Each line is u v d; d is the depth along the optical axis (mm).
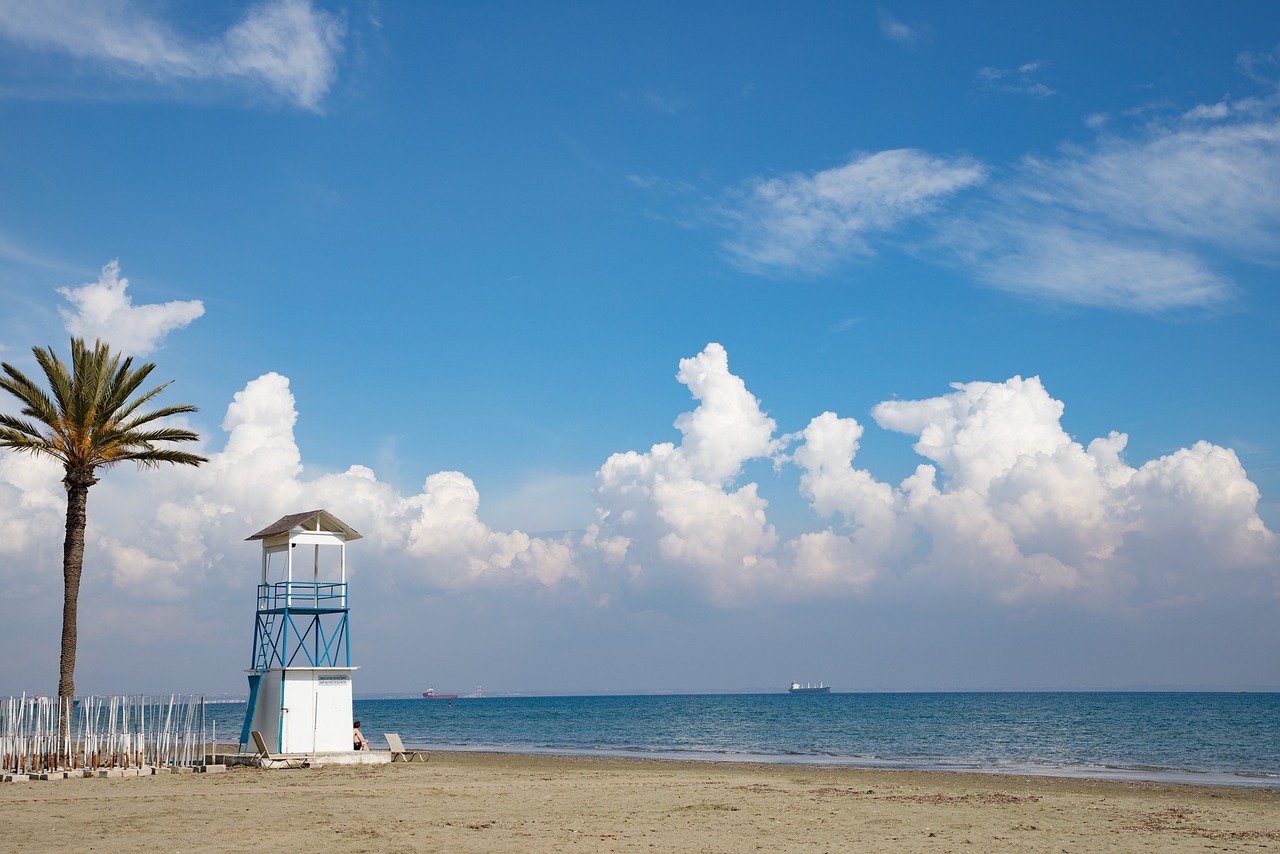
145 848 16516
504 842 17438
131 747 34094
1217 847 17734
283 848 16578
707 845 17312
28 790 26781
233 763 35250
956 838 18641
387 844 17047
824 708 192750
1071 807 24891
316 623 37312
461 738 87000
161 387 36469
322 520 37688
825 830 19594
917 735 88312
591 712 182250
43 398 33875
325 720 36281
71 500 34500
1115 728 99125
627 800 25250
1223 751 64000
